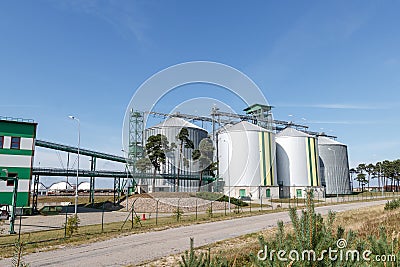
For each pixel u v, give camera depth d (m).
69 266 9.12
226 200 34.56
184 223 20.00
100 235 15.32
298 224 3.10
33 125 31.20
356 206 32.94
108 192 80.69
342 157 67.06
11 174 29.58
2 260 10.00
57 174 38.03
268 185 46.16
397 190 88.44
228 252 9.37
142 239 14.01
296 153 56.81
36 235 16.11
